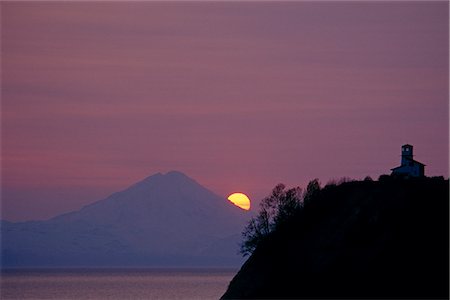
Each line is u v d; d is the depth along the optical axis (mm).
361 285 190500
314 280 195500
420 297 185125
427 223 196875
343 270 194375
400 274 189625
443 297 184000
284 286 198375
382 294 187625
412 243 193750
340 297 190375
